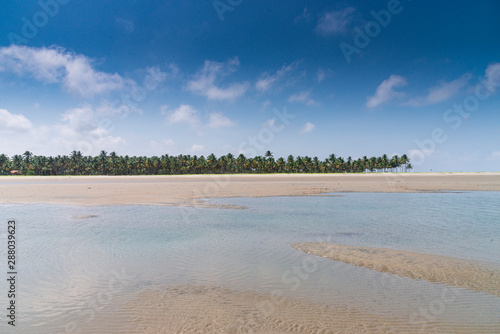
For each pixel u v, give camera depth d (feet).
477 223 66.64
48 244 49.70
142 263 40.42
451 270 37.01
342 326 24.13
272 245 49.16
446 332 23.25
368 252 44.88
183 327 24.09
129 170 568.41
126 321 25.13
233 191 147.64
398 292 30.78
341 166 646.74
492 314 26.09
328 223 67.62
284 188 167.63
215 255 43.91
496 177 293.02
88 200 110.11
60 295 30.37
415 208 90.53
